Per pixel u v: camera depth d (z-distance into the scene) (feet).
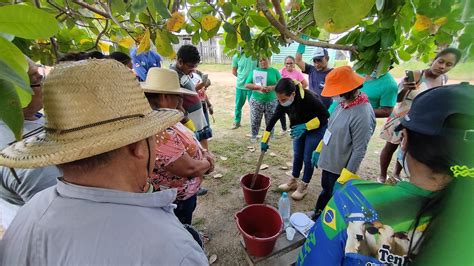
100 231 2.07
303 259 2.96
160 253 2.09
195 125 9.79
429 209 1.86
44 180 3.65
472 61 1.24
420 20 2.57
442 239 1.70
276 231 7.09
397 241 2.09
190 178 5.63
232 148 15.16
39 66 4.25
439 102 1.78
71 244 2.05
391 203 2.15
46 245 2.10
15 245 2.26
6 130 3.66
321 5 1.68
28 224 2.26
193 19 4.44
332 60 22.33
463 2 1.32
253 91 15.42
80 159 2.21
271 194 10.80
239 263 7.68
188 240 2.36
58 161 2.09
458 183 1.64
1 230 5.58
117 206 2.23
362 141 7.00
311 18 4.52
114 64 2.45
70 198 2.26
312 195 10.68
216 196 10.75
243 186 9.41
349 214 2.39
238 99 17.67
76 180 2.32
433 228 1.79
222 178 12.01
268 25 4.53
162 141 5.01
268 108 15.49
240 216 7.27
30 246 2.17
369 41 3.32
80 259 2.02
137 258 2.04
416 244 1.95
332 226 2.54
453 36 1.50
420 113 1.92
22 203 3.92
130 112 2.45
